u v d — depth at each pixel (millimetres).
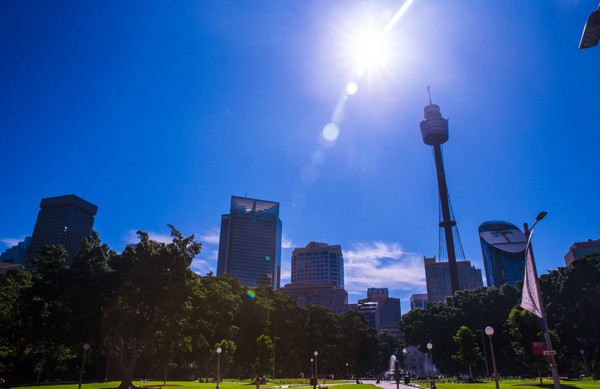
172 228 47844
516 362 85250
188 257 47281
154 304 43938
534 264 21438
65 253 47438
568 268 73312
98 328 43688
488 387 48219
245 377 92938
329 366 109750
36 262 47500
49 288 44250
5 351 53031
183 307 46844
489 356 87375
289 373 97562
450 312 92688
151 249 45500
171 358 62875
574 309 71250
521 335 54250
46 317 44469
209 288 69062
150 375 81188
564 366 81812
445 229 169750
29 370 70438
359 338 114375
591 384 47281
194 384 59531
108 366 73312
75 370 76812
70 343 45469
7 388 45094
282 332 96062
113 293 43750
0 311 46000
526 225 22734
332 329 113438
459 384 56531
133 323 44000
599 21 11820
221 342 74625
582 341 74875
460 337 69500
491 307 89188
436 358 93312
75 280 43656
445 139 183625
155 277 44188
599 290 67375
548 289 76688
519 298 87062
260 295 98938
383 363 131250
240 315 86812
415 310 101125
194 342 70188
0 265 141125
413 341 100250
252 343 85500
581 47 12906
